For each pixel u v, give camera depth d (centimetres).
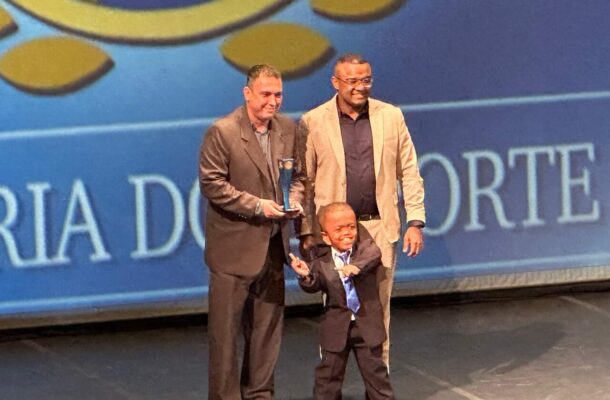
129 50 1303
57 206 1316
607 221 1455
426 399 1152
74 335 1352
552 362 1249
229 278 1046
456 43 1380
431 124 1388
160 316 1366
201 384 1216
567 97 1419
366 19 1353
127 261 1343
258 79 1005
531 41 1398
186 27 1312
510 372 1223
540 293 1454
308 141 1073
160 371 1252
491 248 1430
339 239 1043
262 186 1034
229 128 1027
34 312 1332
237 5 1320
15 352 1306
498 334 1339
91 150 1313
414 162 1102
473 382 1198
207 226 1060
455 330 1355
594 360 1253
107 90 1305
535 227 1438
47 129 1300
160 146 1329
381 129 1075
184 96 1324
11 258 1316
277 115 1052
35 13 1277
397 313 1412
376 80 1366
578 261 1455
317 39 1345
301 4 1336
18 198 1306
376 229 1084
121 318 1355
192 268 1361
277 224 1049
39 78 1288
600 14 1411
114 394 1191
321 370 1074
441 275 1422
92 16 1289
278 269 1066
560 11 1401
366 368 1068
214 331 1059
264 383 1078
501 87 1399
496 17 1384
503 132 1409
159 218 1342
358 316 1058
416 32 1367
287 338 1341
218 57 1324
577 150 1431
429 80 1380
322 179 1078
